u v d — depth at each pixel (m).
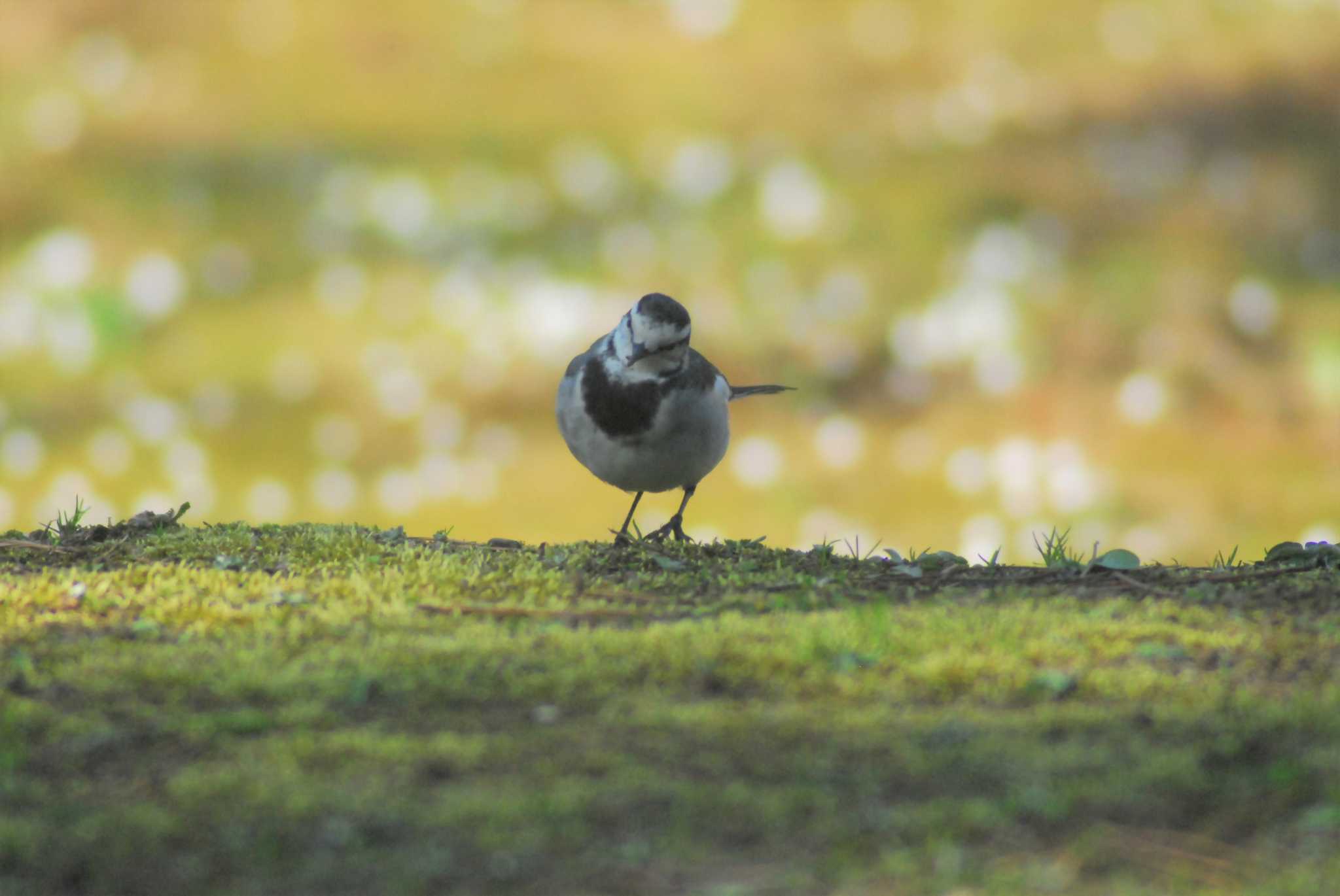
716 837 4.40
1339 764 4.76
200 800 4.59
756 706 5.25
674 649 5.74
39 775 4.75
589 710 5.21
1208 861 4.29
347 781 4.71
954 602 6.53
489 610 6.34
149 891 4.16
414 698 5.32
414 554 7.50
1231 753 4.86
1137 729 5.05
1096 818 4.50
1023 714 5.17
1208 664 5.66
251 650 5.80
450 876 4.22
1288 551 7.37
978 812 4.50
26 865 4.26
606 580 7.09
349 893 4.15
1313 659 5.71
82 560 7.32
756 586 6.96
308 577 6.98
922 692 5.39
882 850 4.34
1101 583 6.93
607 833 4.43
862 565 7.47
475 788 4.66
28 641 5.88
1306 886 4.16
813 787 4.65
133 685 5.43
